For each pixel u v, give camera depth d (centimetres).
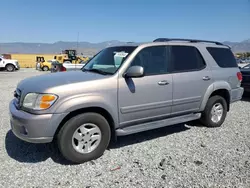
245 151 423
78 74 414
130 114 410
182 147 438
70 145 358
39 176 334
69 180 325
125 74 398
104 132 385
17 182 318
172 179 330
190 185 316
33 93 347
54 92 341
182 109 483
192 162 379
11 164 367
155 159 388
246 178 333
